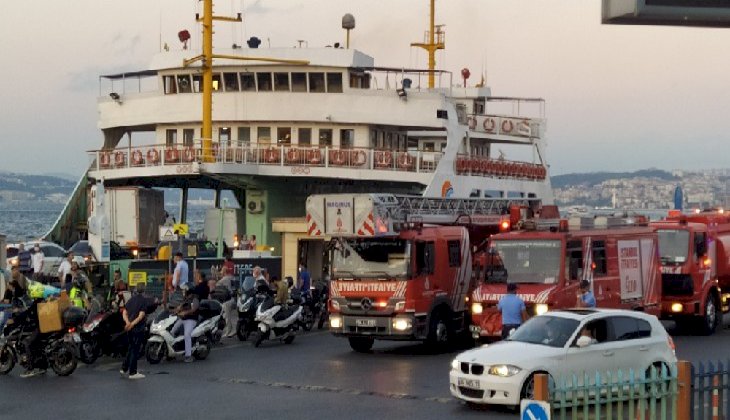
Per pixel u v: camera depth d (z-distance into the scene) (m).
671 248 29.64
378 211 24.48
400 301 24.34
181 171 42.25
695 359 23.52
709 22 6.54
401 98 42.44
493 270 24.05
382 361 24.02
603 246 25.38
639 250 26.98
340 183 46.09
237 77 43.91
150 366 23.08
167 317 23.91
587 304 23.22
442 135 51.66
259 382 20.59
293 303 29.25
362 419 16.48
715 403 13.98
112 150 44.81
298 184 45.53
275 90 43.53
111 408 17.61
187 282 29.28
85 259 34.19
